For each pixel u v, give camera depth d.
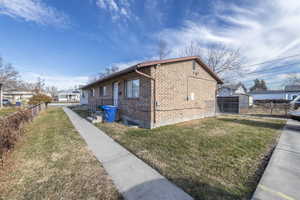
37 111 11.22
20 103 24.06
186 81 8.39
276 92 29.42
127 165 3.05
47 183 2.39
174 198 2.03
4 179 2.49
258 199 1.95
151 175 2.65
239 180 2.48
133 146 4.16
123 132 5.78
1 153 2.94
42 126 6.96
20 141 4.58
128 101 8.23
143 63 5.96
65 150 3.87
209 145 4.25
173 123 7.62
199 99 9.57
